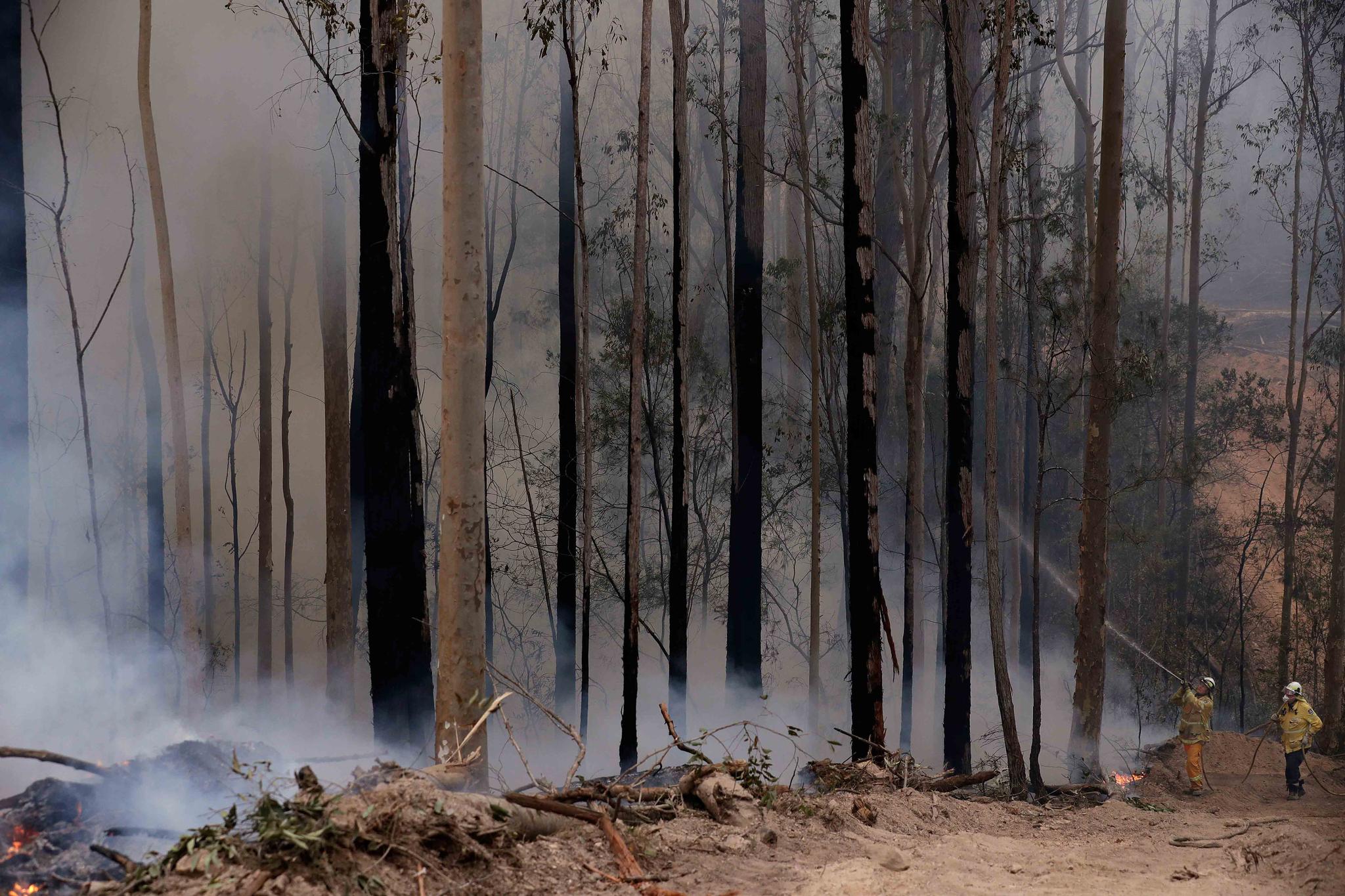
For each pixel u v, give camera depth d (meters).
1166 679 25.23
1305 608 27.27
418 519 14.81
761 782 8.51
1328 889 6.35
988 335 14.84
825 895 5.67
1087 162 23.02
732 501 21.36
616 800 6.98
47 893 5.20
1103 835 9.88
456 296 8.69
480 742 8.25
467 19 8.72
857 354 14.93
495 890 5.05
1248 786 16.25
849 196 15.04
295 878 4.58
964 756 16.02
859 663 14.72
